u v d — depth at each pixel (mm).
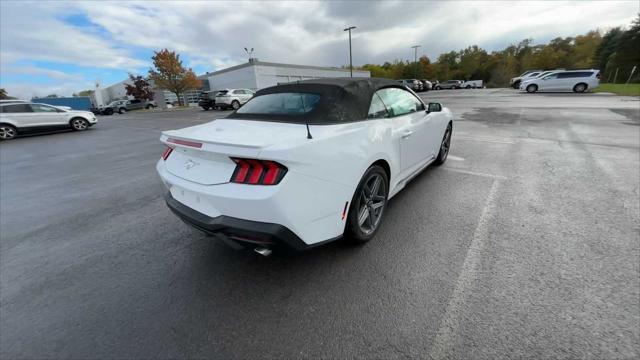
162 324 1762
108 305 1947
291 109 2389
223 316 1795
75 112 13008
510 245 2330
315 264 2232
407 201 3250
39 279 2270
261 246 1818
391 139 2607
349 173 2064
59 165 6402
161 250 2596
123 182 4797
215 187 1800
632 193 3189
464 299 1798
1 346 1653
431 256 2250
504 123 8211
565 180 3652
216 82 37062
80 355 1579
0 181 5285
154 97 41469
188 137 1977
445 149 4594
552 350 1441
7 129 11305
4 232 3129
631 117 8203
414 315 1707
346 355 1492
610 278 1904
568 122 7867
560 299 1749
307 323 1702
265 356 1518
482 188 3520
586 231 2473
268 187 1640
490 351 1457
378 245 2432
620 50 42000
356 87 2553
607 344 1454
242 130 2094
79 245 2770
